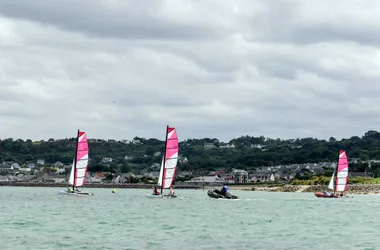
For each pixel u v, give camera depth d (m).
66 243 59.34
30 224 76.62
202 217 92.12
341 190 181.50
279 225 81.00
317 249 57.94
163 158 144.88
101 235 66.31
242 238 65.56
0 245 57.31
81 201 137.62
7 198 153.25
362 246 60.25
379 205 134.62
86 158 155.12
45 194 193.12
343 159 180.88
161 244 59.88
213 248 57.66
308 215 99.88
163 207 115.38
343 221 88.69
